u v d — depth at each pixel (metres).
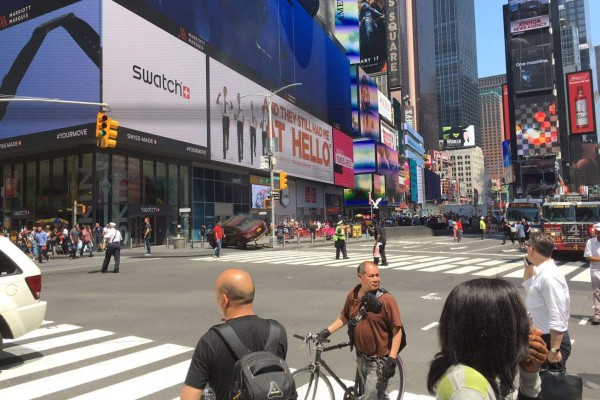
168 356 6.22
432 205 157.75
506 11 93.19
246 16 42.41
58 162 29.70
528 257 4.05
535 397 2.07
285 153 49.88
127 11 27.97
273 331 2.42
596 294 7.92
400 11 188.25
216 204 39.88
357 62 96.94
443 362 1.75
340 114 69.81
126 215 29.69
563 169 105.44
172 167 34.38
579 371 5.47
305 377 3.94
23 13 28.55
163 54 30.81
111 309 9.59
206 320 8.42
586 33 176.50
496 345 1.67
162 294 11.41
